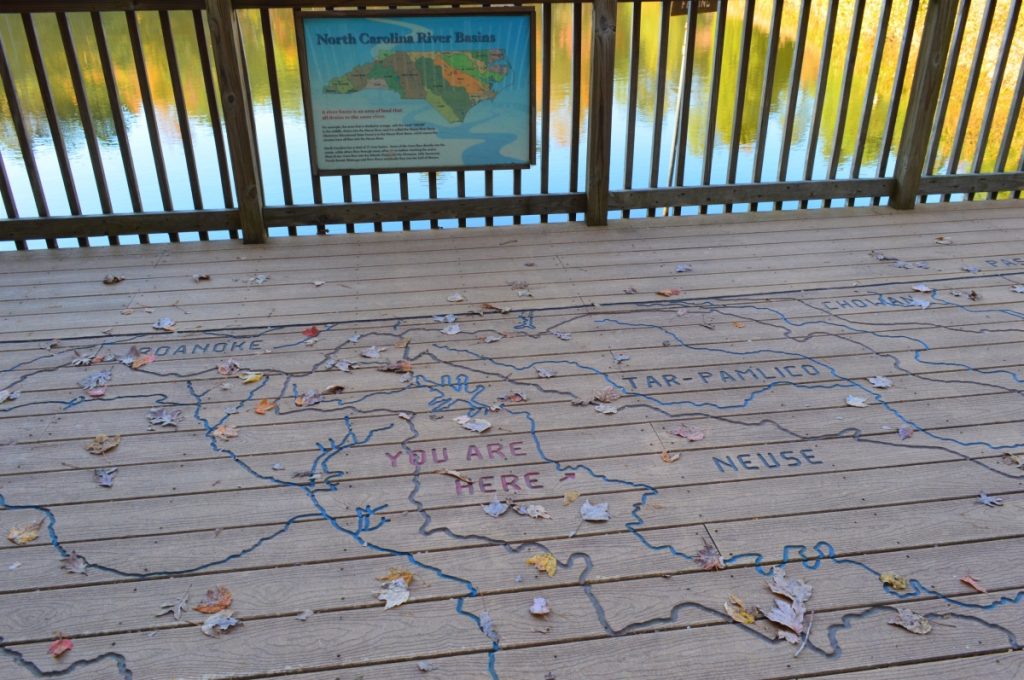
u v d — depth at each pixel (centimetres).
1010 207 506
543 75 451
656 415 272
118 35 1023
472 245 448
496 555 208
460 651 179
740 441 256
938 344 321
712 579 199
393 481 238
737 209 535
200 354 319
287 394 288
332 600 193
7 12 392
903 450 250
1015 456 246
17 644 181
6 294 380
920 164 491
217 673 174
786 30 983
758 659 175
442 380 297
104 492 234
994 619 185
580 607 191
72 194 435
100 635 184
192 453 253
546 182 477
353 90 434
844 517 220
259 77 952
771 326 340
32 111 848
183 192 713
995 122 727
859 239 450
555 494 231
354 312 360
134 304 369
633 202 483
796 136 888
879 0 800
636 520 220
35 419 272
